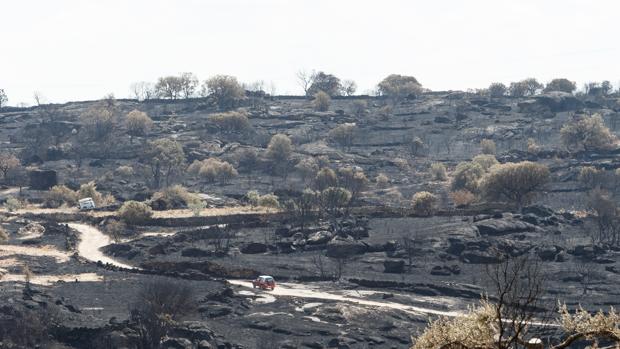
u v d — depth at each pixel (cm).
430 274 16888
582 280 15812
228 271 17062
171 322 11962
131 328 12081
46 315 12081
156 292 12406
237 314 13750
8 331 11631
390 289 16000
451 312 14112
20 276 15838
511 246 18000
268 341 12256
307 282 16562
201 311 13688
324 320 13600
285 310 14100
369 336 12731
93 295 14312
